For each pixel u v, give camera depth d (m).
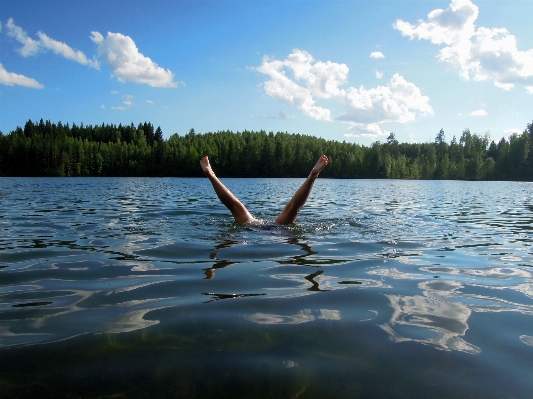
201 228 6.39
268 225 6.61
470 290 3.37
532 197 18.27
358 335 2.39
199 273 3.77
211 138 104.62
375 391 1.81
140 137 106.31
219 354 2.12
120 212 8.94
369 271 3.95
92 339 2.29
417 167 79.88
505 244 5.56
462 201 14.93
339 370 1.98
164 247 4.95
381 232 6.39
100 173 79.38
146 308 2.81
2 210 9.38
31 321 2.55
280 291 3.25
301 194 6.59
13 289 3.25
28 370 1.94
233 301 2.98
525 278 3.77
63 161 76.81
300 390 1.80
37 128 107.12
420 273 3.90
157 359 2.06
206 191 19.80
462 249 5.16
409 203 13.32
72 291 3.20
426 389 1.83
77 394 1.75
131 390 1.78
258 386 1.83
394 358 2.11
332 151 86.19
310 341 2.30
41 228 6.48
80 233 5.96
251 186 30.48
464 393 1.80
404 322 2.62
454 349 2.23
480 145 96.25
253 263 4.20
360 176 79.44
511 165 70.38
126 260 4.27
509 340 2.37
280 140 83.00
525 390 1.83
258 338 2.33
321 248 5.03
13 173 76.19
